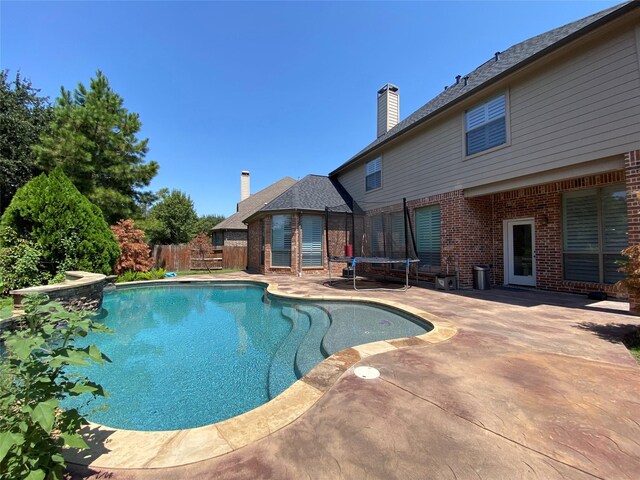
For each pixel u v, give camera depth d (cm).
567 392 286
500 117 842
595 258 799
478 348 408
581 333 474
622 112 600
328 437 222
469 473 187
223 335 646
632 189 583
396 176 1269
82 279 753
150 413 345
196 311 875
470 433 225
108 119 1411
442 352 393
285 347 549
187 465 196
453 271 991
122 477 185
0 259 753
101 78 1466
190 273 1769
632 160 586
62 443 175
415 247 1095
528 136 770
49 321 200
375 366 348
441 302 741
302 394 285
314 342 546
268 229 1538
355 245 1559
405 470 189
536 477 184
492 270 1038
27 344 170
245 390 400
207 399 376
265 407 264
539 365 349
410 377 319
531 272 952
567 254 859
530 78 765
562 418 244
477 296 826
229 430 233
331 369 341
